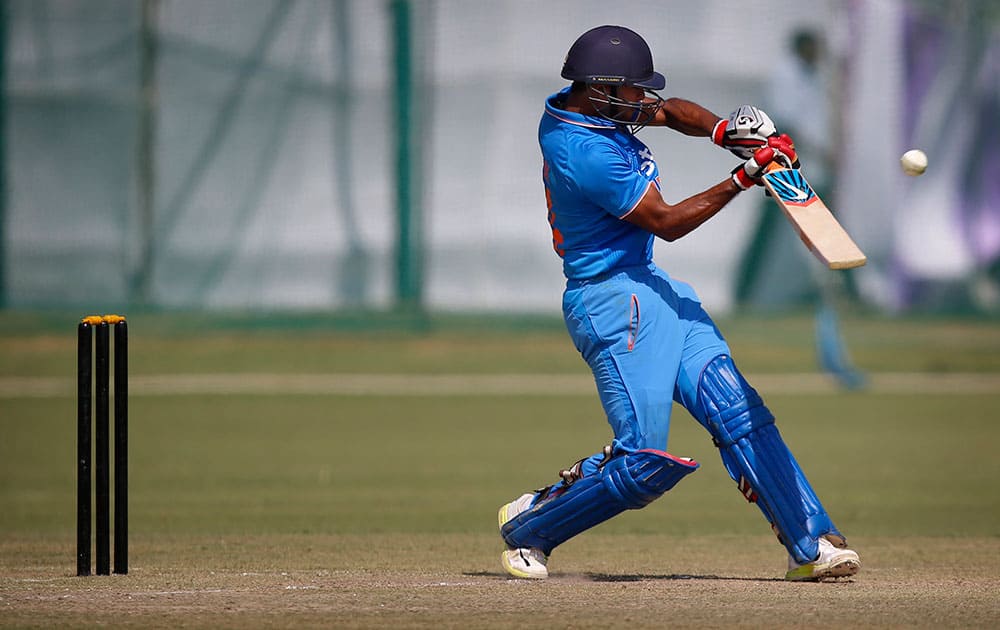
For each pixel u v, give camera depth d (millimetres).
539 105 80500
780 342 74250
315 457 43938
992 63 85500
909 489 37719
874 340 75500
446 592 19188
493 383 64062
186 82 81875
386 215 80500
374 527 30719
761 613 17156
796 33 81625
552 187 20219
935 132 84625
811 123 81750
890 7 83188
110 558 24312
